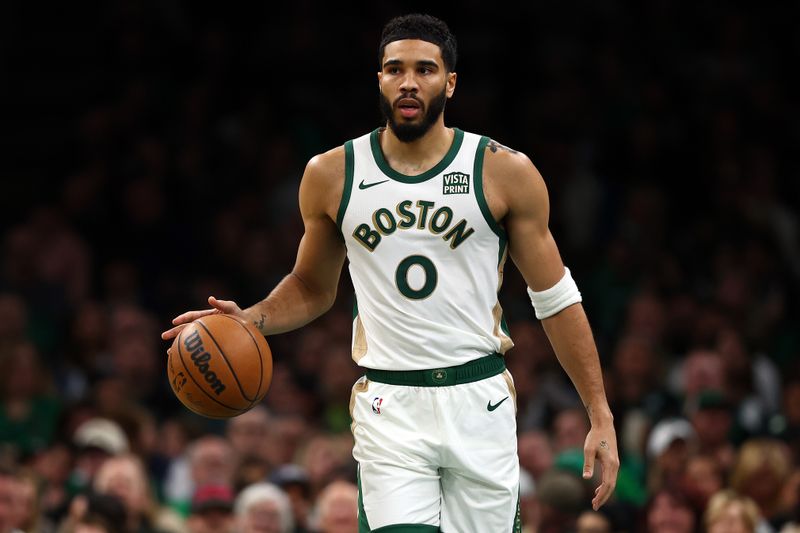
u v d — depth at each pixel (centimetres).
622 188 3300
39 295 3028
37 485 1950
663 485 2009
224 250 3089
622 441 2414
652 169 3338
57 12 3797
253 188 3284
